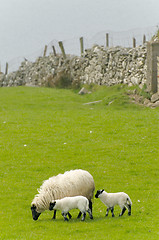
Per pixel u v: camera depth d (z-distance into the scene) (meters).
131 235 18.42
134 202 24.09
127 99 60.50
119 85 69.50
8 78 105.19
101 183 28.36
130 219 20.75
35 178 29.61
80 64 83.19
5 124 47.97
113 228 19.47
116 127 44.91
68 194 20.81
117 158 34.50
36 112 56.84
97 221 20.56
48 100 67.75
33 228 20.19
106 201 20.84
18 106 62.88
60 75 85.75
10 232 19.67
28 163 33.38
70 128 45.31
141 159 33.91
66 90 80.75
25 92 76.31
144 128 43.84
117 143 38.91
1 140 40.69
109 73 73.50
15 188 27.58
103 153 35.91
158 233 18.78
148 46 59.66
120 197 20.89
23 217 22.23
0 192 26.72
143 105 57.69
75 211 23.12
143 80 62.81
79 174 21.33
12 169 31.91
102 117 50.69
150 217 21.23
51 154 35.84
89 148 37.44
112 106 58.81
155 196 25.47
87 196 21.28
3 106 62.78
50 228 19.86
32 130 44.72
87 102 66.69
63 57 87.81
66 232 19.11
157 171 31.12
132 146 37.78
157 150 36.19
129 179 29.36
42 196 20.91
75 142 39.59
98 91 72.25
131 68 67.56
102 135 41.94
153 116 49.72
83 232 19.06
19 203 24.64
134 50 67.94
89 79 79.75
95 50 80.00
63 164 32.94
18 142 39.84
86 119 50.00
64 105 62.97
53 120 50.00
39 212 21.12
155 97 57.34
